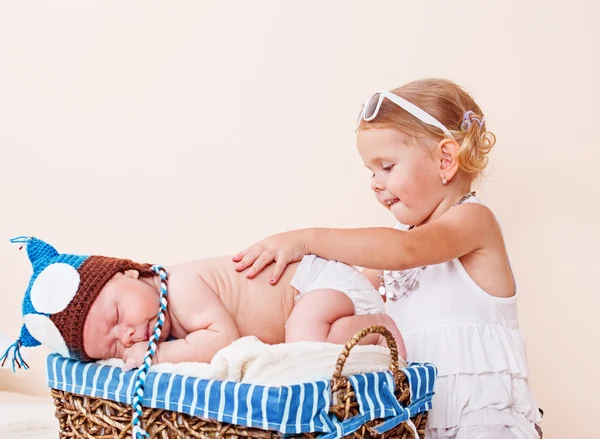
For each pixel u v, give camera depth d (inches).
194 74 86.5
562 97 73.5
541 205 73.6
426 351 51.3
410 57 78.5
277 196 82.7
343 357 35.4
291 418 33.0
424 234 49.1
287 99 83.0
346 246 47.3
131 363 38.4
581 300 72.4
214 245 84.7
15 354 43.2
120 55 89.0
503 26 75.3
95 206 88.9
